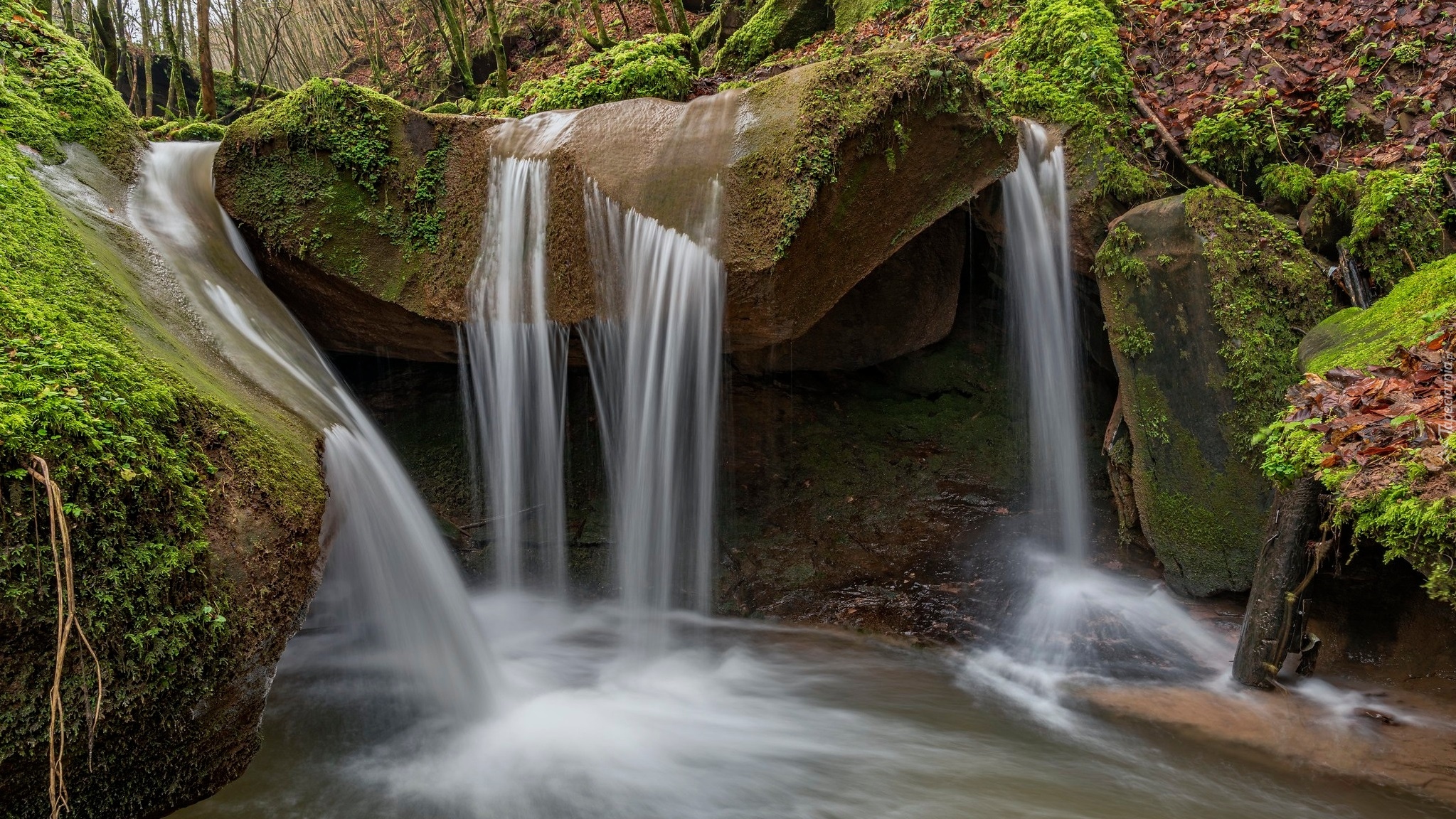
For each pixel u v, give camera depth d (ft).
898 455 21.95
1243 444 15.90
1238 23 22.04
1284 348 15.92
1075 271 19.42
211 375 11.54
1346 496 10.77
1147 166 19.76
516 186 16.48
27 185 12.12
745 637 17.94
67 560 7.38
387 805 11.46
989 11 26.14
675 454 16.78
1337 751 12.34
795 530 20.84
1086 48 20.85
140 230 14.53
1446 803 11.01
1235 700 13.96
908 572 19.35
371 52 60.03
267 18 61.93
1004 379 21.88
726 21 38.88
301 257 16.78
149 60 48.49
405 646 13.75
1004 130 16.66
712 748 13.52
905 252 20.48
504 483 18.67
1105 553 18.95
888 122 14.73
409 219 16.92
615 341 16.80
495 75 45.29
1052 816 11.50
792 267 14.88
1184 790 11.91
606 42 35.99
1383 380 12.14
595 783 12.35
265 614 9.37
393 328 18.06
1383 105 19.53
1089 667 15.60
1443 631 13.39
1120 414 18.42
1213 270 16.25
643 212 15.40
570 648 17.74
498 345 17.29
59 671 7.23
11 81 14.97
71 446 7.95
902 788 12.28
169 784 8.95
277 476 10.31
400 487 14.51
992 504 20.66
